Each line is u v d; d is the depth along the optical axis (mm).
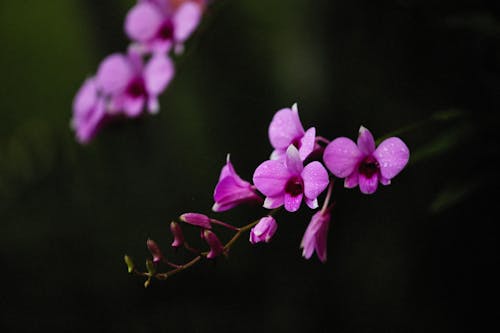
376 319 1561
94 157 1903
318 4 1528
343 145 989
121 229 1896
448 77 1227
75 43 2168
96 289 1860
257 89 1822
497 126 1082
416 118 1329
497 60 1142
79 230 1882
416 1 1132
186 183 1895
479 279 1379
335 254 1660
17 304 1853
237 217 1813
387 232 1529
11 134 2217
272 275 1785
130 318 1830
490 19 1105
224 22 1801
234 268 1820
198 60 1857
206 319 1799
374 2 1294
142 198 1913
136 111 1226
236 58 1831
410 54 1291
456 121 1158
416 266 1476
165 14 1216
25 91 2264
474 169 1102
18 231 1841
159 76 1206
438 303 1444
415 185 1413
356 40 1408
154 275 987
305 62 1625
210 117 1898
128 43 2021
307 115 1608
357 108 1473
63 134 1920
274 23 1736
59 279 1863
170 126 1936
